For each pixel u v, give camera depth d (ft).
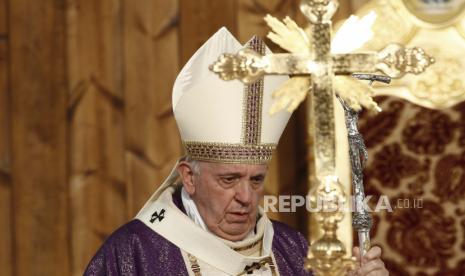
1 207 36.11
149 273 21.62
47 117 36.11
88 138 36.06
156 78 35.96
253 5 35.55
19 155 36.06
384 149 31.27
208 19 35.81
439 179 31.22
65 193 36.11
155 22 35.91
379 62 17.21
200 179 21.36
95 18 36.04
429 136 31.17
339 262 16.38
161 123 36.01
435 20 31.22
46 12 36.09
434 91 31.19
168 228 22.07
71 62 36.04
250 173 20.97
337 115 31.27
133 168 35.99
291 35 17.31
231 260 21.68
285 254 23.31
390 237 31.40
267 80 20.95
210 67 16.92
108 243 22.27
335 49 17.80
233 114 20.79
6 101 36.14
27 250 36.09
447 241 31.30
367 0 34.83
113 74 36.04
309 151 33.83
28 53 36.09
